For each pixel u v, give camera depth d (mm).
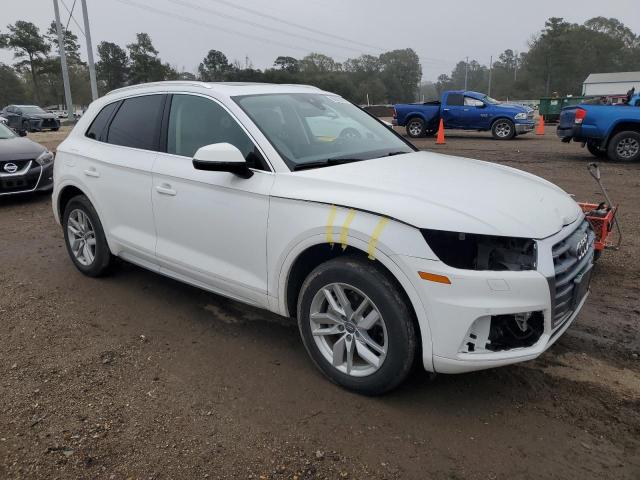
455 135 22859
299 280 3438
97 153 4672
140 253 4336
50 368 3510
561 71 108250
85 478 2553
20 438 2824
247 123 3607
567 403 3096
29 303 4570
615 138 11992
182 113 4062
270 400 3148
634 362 3531
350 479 2539
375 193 2992
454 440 2793
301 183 3240
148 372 3467
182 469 2609
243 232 3488
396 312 2848
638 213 7254
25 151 8766
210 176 3658
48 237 6684
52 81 98312
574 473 2559
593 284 4828
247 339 3910
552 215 3078
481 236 2768
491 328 2758
